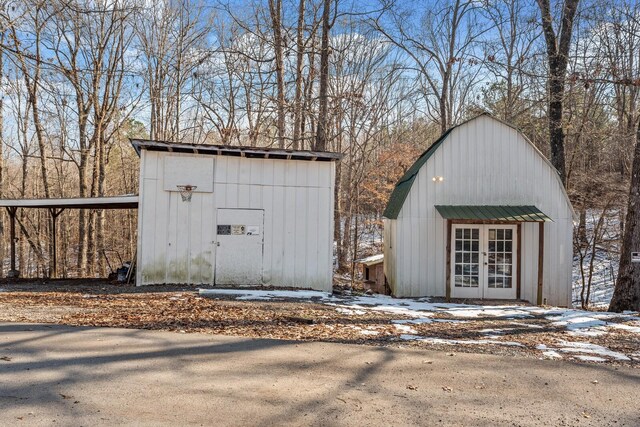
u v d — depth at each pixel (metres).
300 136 17.66
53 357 4.96
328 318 7.72
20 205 10.91
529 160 12.13
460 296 11.83
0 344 5.36
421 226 11.95
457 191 12.04
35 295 9.06
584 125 18.91
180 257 10.69
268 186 11.05
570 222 12.05
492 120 12.19
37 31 16.16
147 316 7.23
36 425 3.34
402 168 23.33
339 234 21.38
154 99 21.50
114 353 5.21
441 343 6.29
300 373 4.80
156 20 21.89
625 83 10.10
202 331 6.43
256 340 6.07
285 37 16.25
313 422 3.61
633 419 3.87
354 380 4.64
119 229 25.03
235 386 4.35
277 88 17.97
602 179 16.80
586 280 17.22
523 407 4.08
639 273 9.91
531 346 6.32
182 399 3.98
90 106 19.78
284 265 11.05
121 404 3.81
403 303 10.32
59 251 22.95
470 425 3.66
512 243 11.85
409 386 4.52
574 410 4.04
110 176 26.31
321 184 11.24
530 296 11.71
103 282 11.79
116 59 19.80
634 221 10.00
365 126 27.44
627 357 5.86
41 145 18.72
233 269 10.85
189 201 10.73
